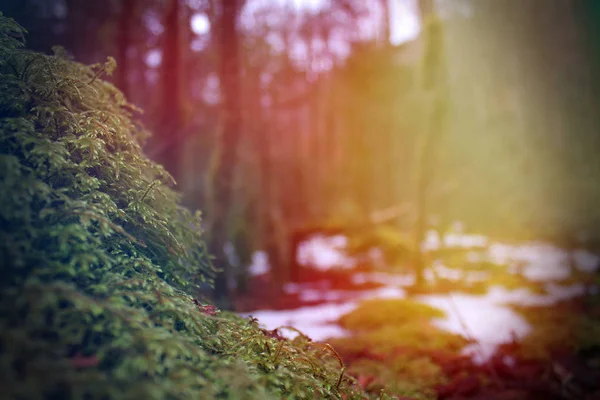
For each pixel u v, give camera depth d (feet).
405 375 11.80
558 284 31.24
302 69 58.34
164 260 6.40
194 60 32.63
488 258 41.98
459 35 52.60
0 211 4.10
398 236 42.88
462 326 18.31
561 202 60.49
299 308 22.97
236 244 27.43
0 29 6.05
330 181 62.95
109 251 5.44
